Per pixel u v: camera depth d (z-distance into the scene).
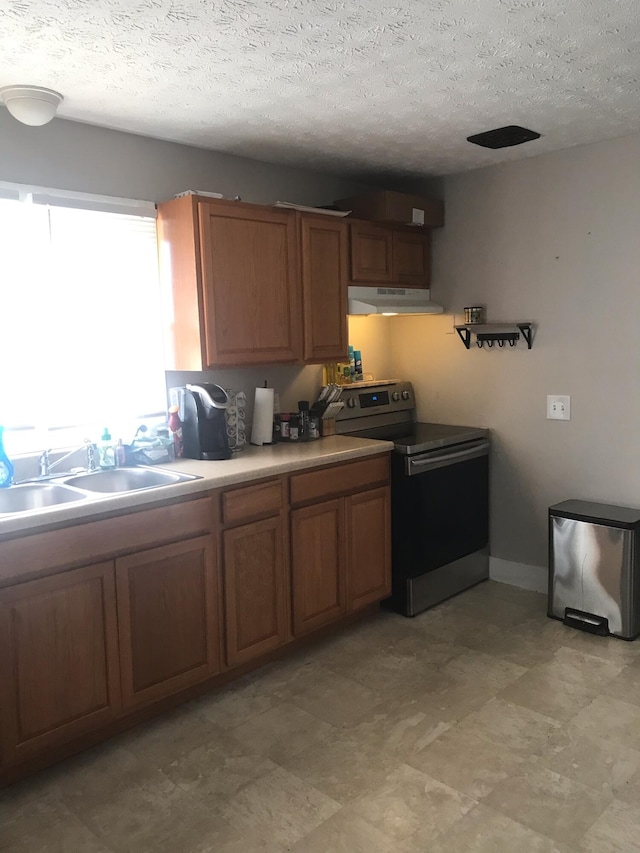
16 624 2.03
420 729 2.38
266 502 2.74
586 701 2.54
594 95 2.52
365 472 3.17
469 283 3.75
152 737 2.38
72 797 2.07
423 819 1.93
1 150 2.46
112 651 2.27
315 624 3.00
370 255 3.52
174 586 2.44
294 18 1.85
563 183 3.31
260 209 2.93
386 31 1.95
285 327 3.09
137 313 2.91
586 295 3.29
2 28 1.86
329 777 2.13
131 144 2.85
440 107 2.62
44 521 2.04
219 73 2.23
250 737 2.37
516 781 2.08
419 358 4.05
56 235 2.62
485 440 3.71
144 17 1.81
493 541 3.83
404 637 3.13
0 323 2.50
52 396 2.68
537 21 1.90
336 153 3.25
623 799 1.99
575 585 3.19
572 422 3.42
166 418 3.04
